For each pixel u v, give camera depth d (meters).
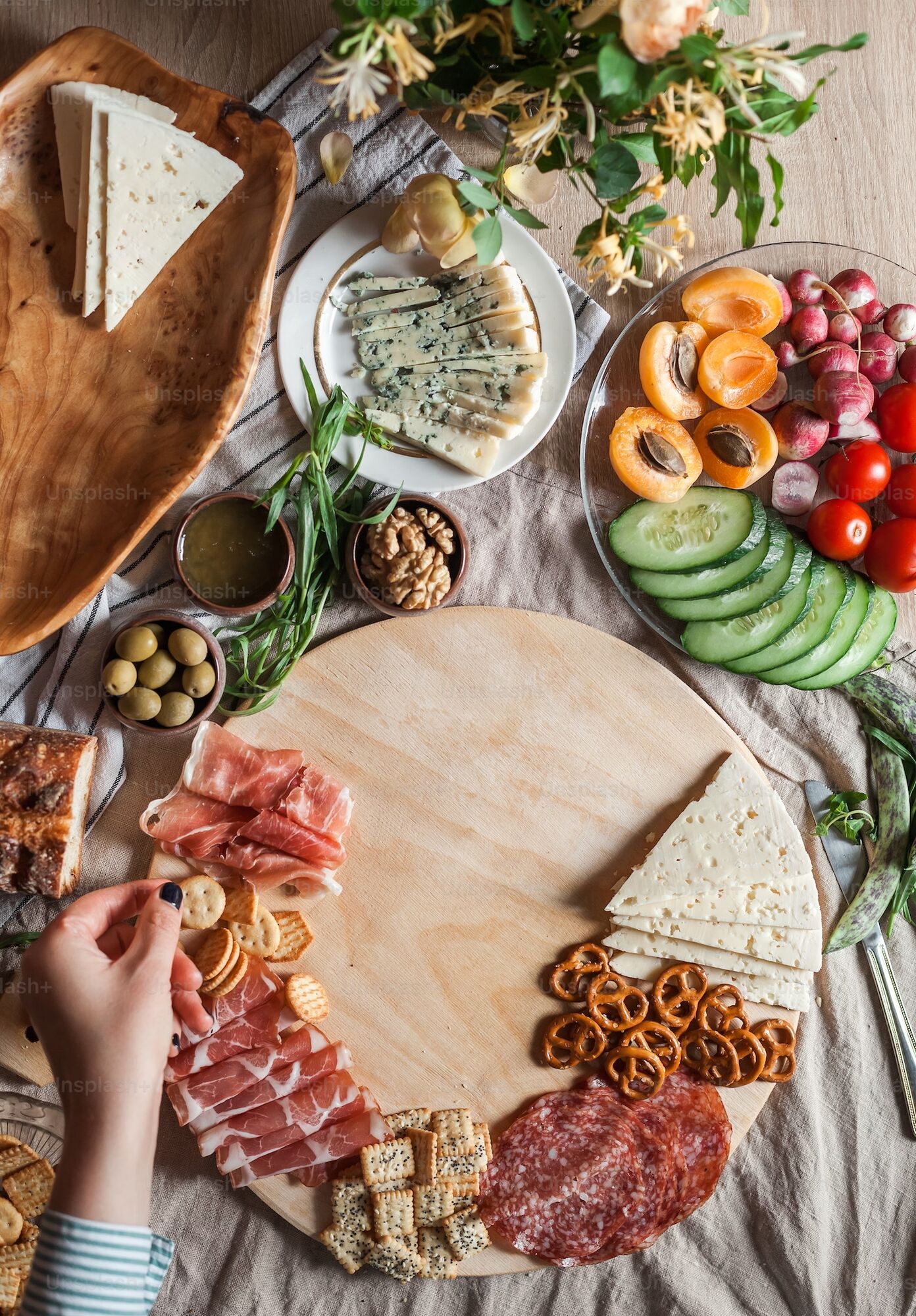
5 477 1.76
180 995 1.73
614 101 1.36
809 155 2.02
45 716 1.86
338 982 1.91
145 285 1.71
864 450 1.87
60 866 1.71
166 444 1.76
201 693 1.76
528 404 1.84
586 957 1.94
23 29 1.83
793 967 1.89
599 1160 1.82
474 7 1.43
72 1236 1.39
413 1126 1.88
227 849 1.85
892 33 2.01
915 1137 1.98
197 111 1.72
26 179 1.74
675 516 1.92
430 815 1.94
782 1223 1.96
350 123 1.86
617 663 1.97
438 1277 1.84
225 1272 1.88
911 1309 1.95
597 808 1.97
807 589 1.90
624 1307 1.94
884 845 1.98
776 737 2.04
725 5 1.55
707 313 1.88
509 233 1.86
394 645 1.94
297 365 1.87
